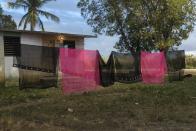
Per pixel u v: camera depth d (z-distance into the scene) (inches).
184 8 1344.7
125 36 1433.3
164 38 1371.8
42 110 565.3
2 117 493.7
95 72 826.8
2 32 1062.4
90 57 813.2
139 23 1373.0
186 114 552.7
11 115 514.9
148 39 1397.6
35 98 690.8
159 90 820.0
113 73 876.0
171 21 1353.3
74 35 1241.4
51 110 568.4
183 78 1053.8
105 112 563.5
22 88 687.1
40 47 706.2
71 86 770.8
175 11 1330.0
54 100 665.6
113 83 876.6
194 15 1364.4
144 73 949.8
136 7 1355.8
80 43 1294.3
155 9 1350.9
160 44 1358.3
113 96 724.7
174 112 569.0
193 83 986.1
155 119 516.1
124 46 1448.1
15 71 1051.9
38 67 702.5
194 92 801.6
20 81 682.8
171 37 1369.3
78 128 459.2
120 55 896.9
